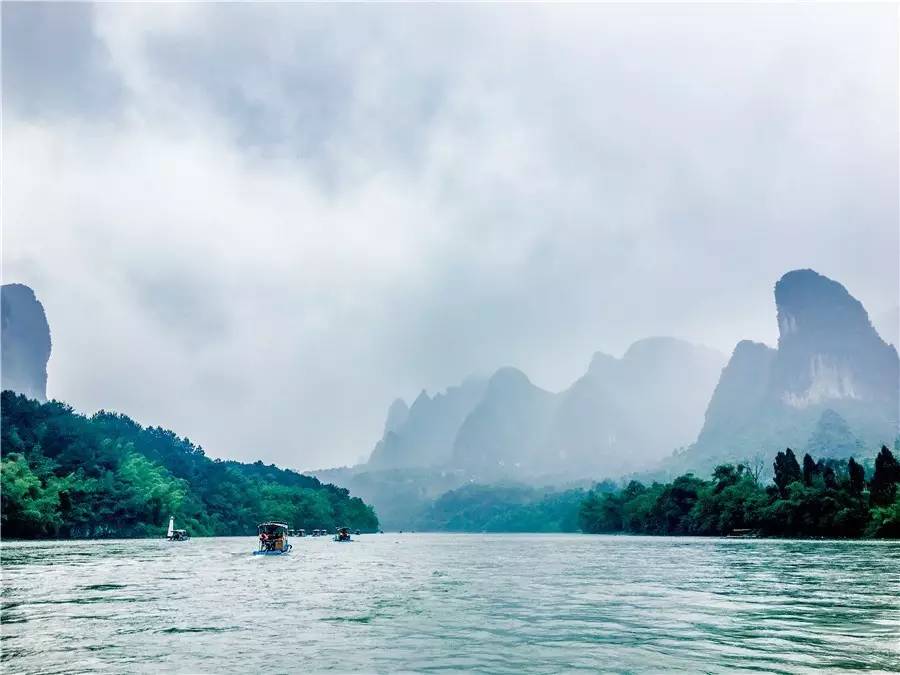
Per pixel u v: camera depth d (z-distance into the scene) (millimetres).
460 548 124688
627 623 26234
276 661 19312
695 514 176500
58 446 173250
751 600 33469
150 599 35000
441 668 18406
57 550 95000
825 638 22703
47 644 21953
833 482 137000
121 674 17672
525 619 27484
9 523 138375
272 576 51656
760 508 144625
